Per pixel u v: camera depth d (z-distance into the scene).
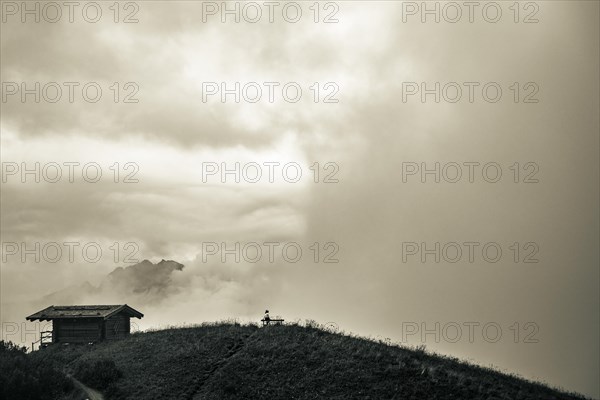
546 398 40.22
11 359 49.09
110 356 55.75
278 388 43.81
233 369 47.16
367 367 45.41
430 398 40.34
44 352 62.84
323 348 49.47
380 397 41.25
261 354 49.62
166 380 46.91
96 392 46.19
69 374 50.97
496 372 47.69
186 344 54.25
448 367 45.75
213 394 43.66
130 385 46.59
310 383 44.12
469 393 40.38
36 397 43.59
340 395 42.06
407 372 43.94
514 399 39.44
